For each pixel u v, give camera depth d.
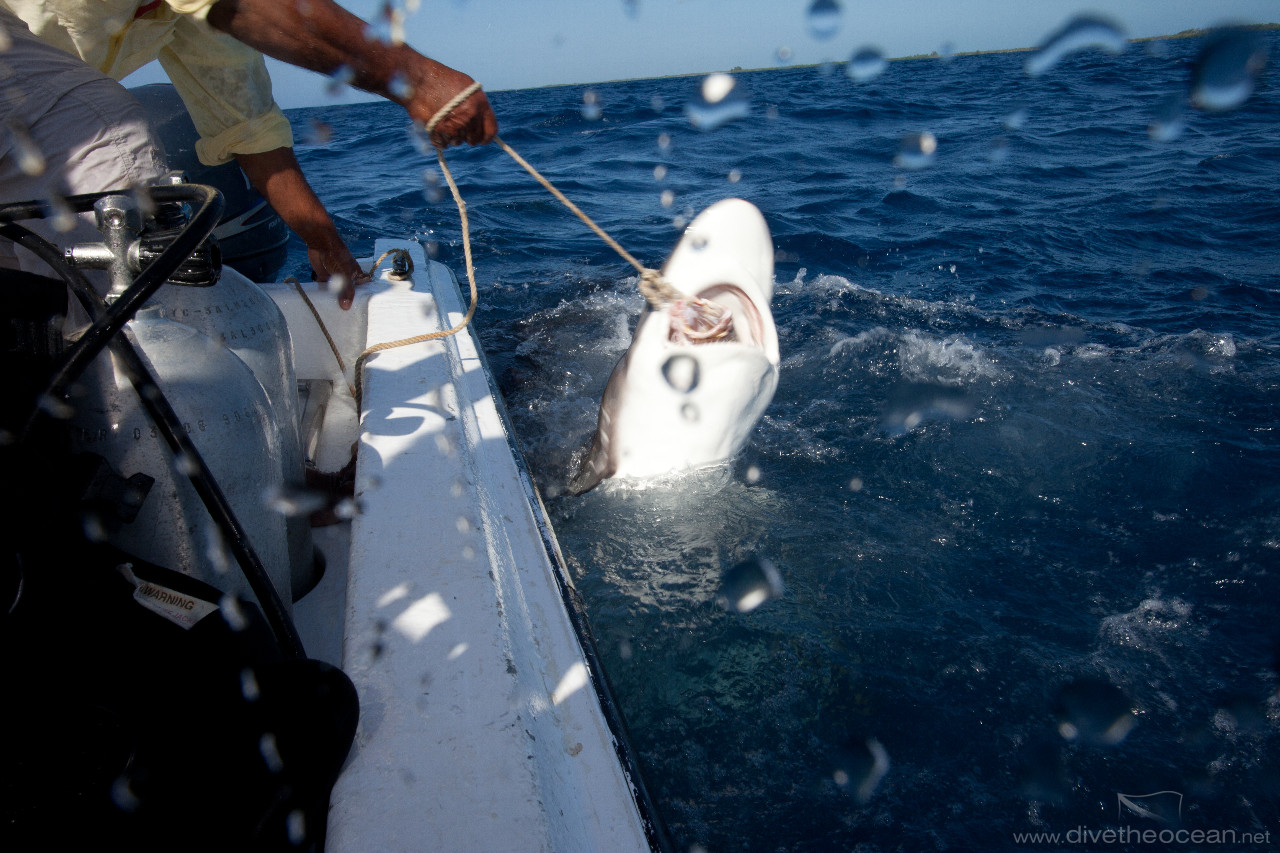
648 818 1.04
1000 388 3.17
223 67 2.36
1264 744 1.52
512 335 4.06
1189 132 9.73
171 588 0.99
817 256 5.54
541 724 1.08
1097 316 4.21
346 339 2.84
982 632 1.83
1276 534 2.13
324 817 0.91
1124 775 1.47
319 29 1.71
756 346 2.22
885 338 3.80
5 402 0.94
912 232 6.00
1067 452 2.62
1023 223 6.10
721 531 2.21
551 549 1.62
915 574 2.02
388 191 7.93
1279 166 7.62
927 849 1.36
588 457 2.53
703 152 9.66
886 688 1.67
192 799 0.84
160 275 0.88
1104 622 1.86
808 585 1.98
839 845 1.37
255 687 0.92
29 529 0.87
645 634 1.82
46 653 0.87
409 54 1.81
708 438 2.27
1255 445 2.65
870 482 2.46
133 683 0.90
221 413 1.15
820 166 8.63
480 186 8.09
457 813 0.89
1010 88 15.57
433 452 1.64
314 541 1.82
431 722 1.01
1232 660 1.72
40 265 1.41
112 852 0.77
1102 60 19.89
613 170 8.73
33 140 1.41
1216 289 4.57
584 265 5.49
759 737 1.58
